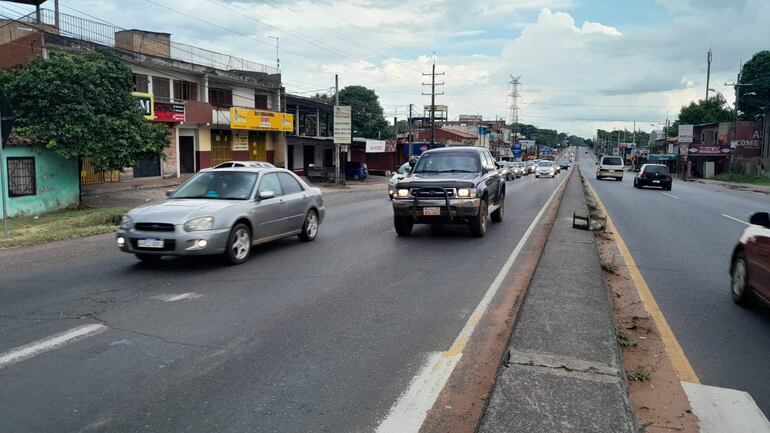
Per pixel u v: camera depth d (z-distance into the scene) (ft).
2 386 14.16
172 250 27.27
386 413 12.90
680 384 14.71
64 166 61.16
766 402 13.73
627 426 11.39
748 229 22.59
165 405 13.17
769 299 19.48
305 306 21.48
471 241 37.55
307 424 12.33
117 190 79.66
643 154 338.13
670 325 19.83
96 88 58.59
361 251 33.68
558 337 16.49
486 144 342.85
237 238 29.68
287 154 134.92
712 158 203.00
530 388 13.07
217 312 20.65
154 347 16.97
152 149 63.77
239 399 13.51
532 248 34.86
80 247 35.63
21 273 27.61
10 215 54.65
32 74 56.29
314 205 37.73
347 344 17.33
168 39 103.86
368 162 182.91
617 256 33.12
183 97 101.45
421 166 42.32
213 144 108.99
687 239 40.29
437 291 23.91
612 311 20.79
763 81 200.13
